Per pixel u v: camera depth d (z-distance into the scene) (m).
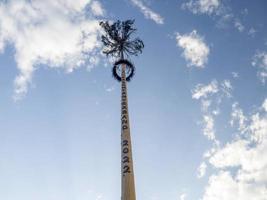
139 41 39.38
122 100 31.66
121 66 36.78
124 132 27.92
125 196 23.06
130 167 24.95
